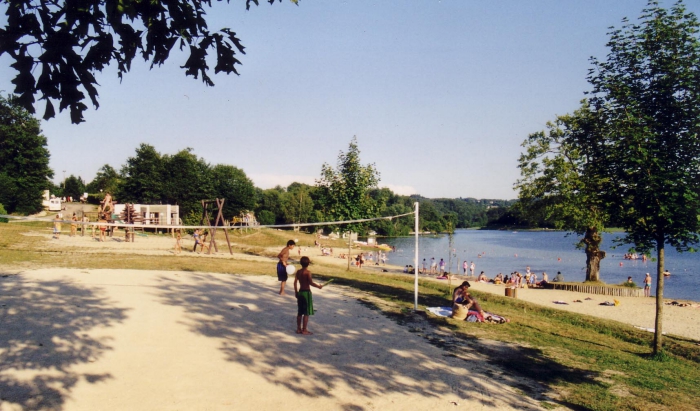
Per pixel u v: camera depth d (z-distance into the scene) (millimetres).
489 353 10039
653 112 10492
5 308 10773
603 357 10516
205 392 7020
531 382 8266
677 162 10281
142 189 66562
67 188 105938
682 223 10344
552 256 72500
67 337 9062
